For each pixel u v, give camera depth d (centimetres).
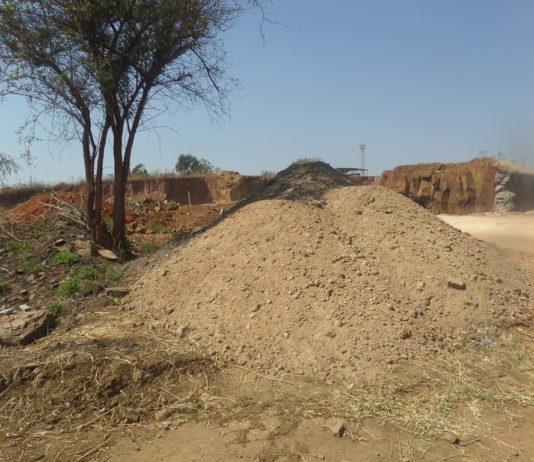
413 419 347
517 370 418
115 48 765
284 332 466
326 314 478
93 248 789
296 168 891
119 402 377
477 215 1934
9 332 511
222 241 661
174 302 575
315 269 549
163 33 771
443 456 306
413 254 592
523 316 511
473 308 512
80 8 688
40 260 766
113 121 793
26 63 701
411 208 710
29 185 2636
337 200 726
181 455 314
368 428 338
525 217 1741
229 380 413
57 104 742
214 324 498
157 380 404
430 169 2280
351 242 623
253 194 889
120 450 323
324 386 397
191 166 4341
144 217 1375
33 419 357
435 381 398
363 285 526
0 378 396
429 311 505
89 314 572
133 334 494
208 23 806
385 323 466
